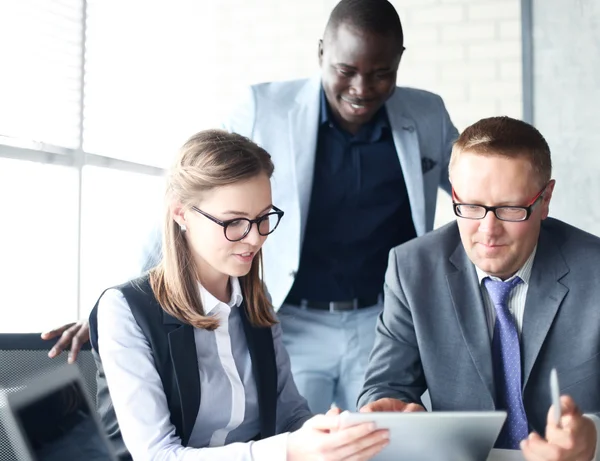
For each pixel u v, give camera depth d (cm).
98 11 368
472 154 165
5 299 303
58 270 330
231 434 166
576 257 180
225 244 156
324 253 241
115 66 382
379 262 245
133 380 153
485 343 180
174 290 161
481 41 405
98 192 367
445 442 131
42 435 104
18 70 311
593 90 375
